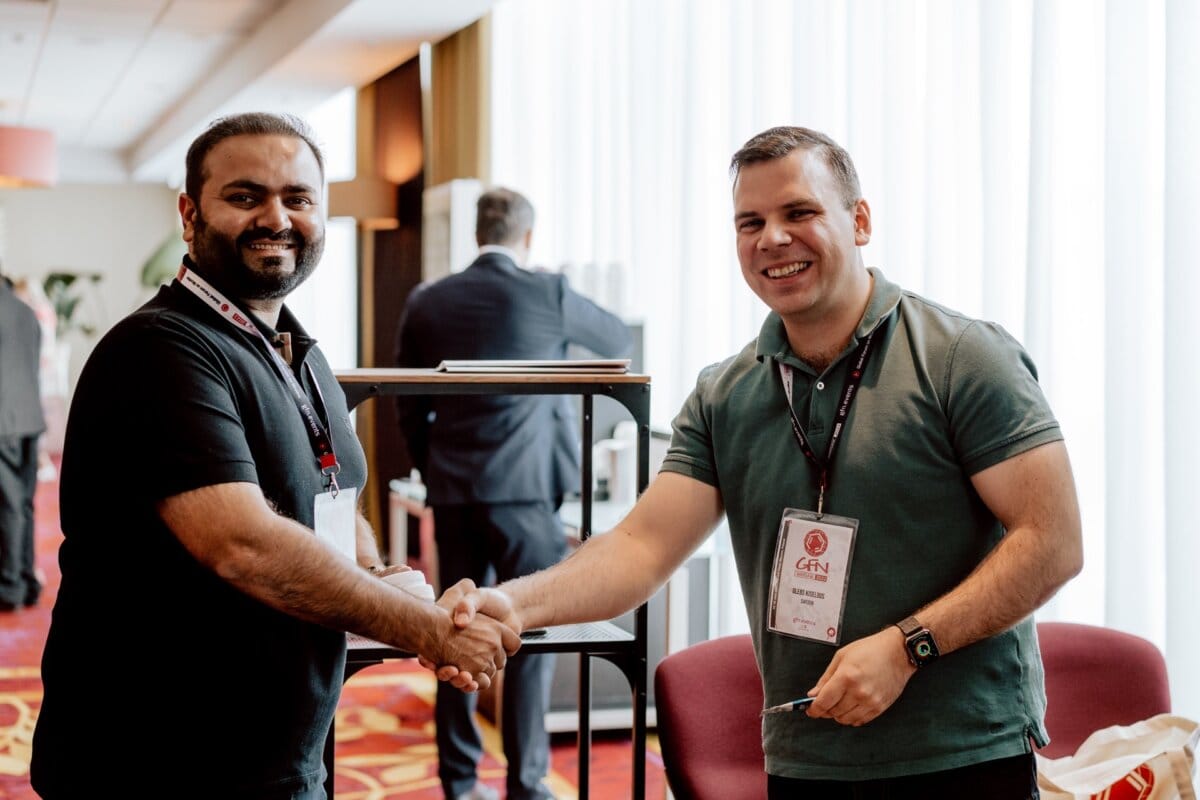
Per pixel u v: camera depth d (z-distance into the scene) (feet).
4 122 45.09
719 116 14.83
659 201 16.34
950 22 10.66
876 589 5.79
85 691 5.45
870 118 11.76
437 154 25.07
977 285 10.39
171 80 36.19
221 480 5.29
